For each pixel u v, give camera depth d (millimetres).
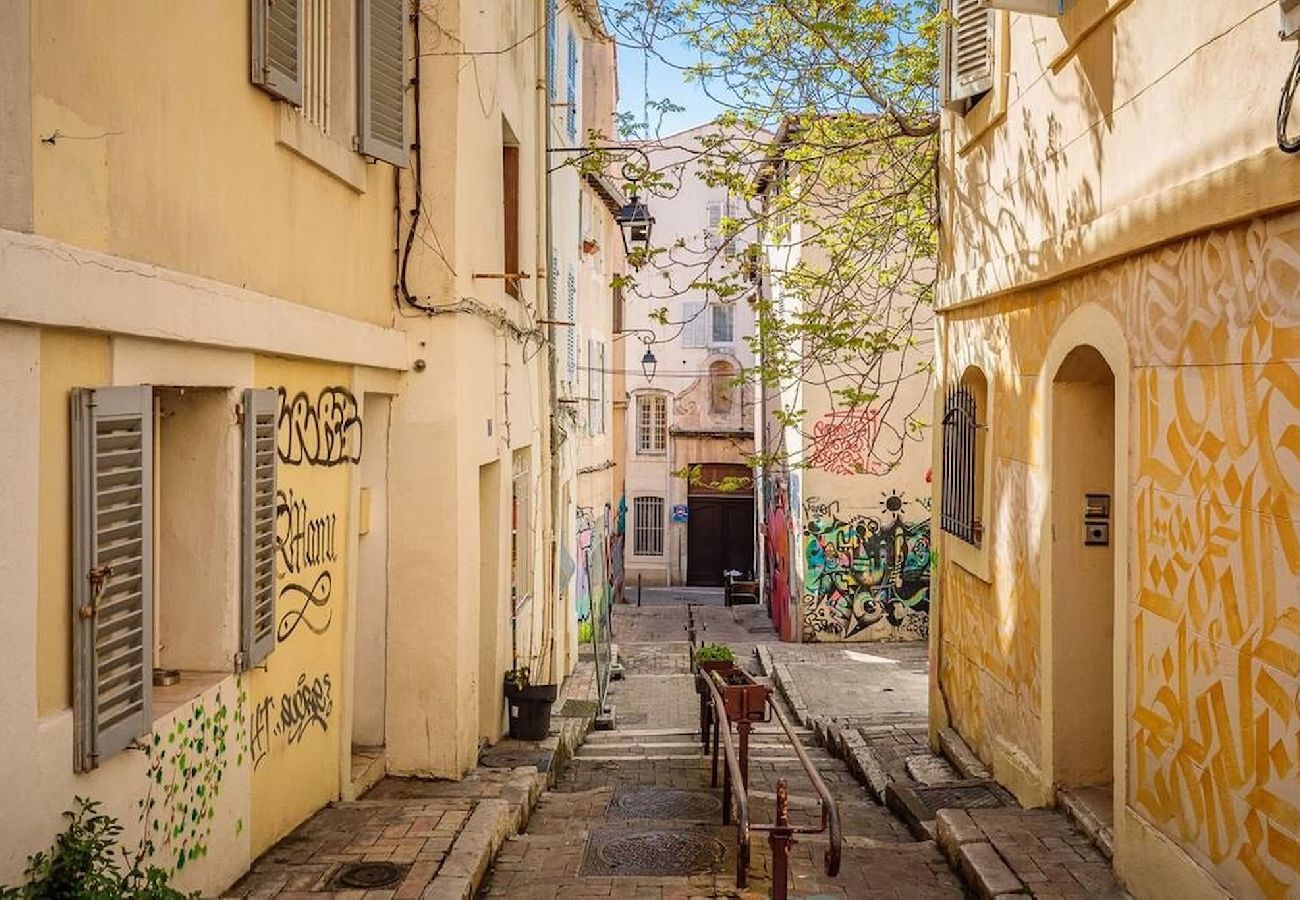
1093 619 7848
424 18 9344
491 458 10844
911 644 21391
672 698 16734
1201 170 5574
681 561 36844
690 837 7891
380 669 9383
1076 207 7391
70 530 4570
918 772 9922
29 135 4176
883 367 21703
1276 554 4848
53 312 4270
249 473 6199
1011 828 7332
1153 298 6113
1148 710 6129
